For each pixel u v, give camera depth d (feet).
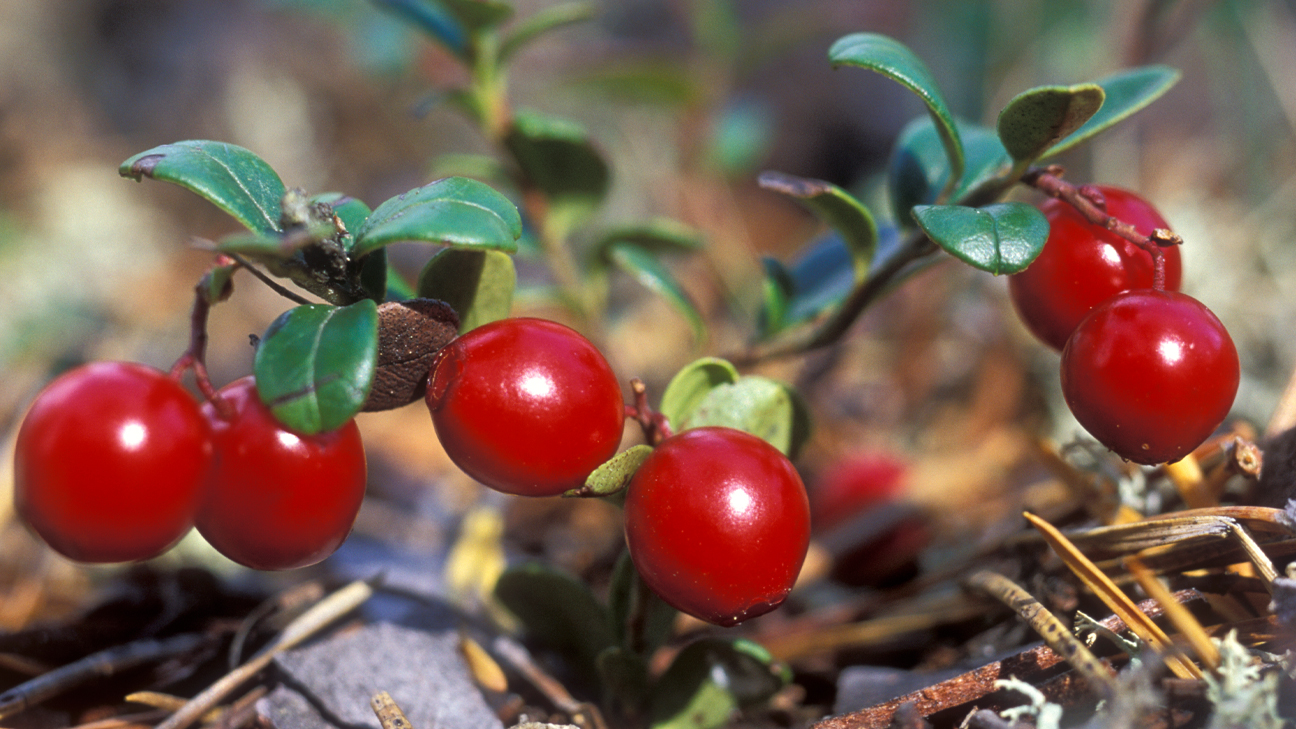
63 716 0.43
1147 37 0.70
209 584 0.46
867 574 0.52
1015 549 0.45
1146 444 0.38
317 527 0.37
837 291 0.50
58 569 0.52
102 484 0.35
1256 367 0.64
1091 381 0.38
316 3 0.81
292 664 0.43
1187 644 0.39
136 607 0.46
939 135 0.43
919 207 0.39
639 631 0.43
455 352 0.38
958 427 0.69
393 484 0.66
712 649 0.42
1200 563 0.41
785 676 0.42
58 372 0.75
